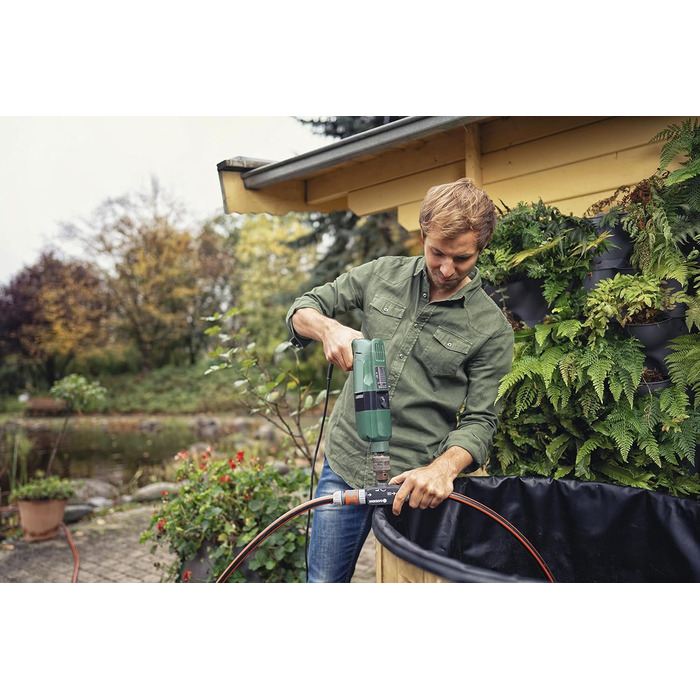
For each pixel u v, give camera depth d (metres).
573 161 2.79
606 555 1.69
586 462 2.21
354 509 1.87
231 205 3.84
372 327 1.84
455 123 2.81
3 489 6.47
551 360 2.18
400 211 3.60
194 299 15.84
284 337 13.62
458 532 1.72
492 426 1.73
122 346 15.98
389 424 1.57
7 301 15.52
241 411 13.02
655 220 2.09
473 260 1.62
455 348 1.75
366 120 8.10
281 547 2.64
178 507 2.90
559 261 2.28
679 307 2.09
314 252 14.09
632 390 2.05
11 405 14.19
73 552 4.25
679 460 2.13
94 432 11.42
